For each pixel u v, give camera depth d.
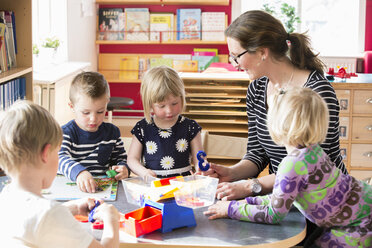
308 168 1.47
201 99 3.80
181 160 2.07
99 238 1.37
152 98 1.95
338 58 5.91
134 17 5.52
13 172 1.24
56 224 1.18
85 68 4.50
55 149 1.27
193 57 5.55
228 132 4.03
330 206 1.51
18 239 1.19
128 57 5.64
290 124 1.46
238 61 1.83
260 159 2.02
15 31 2.62
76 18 4.81
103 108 1.98
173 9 5.67
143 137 2.08
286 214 1.48
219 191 1.73
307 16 6.23
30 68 2.63
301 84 1.80
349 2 6.19
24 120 1.21
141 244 1.36
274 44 1.77
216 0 5.46
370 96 3.64
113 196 1.70
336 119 1.76
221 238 1.39
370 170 3.74
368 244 1.53
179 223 1.46
